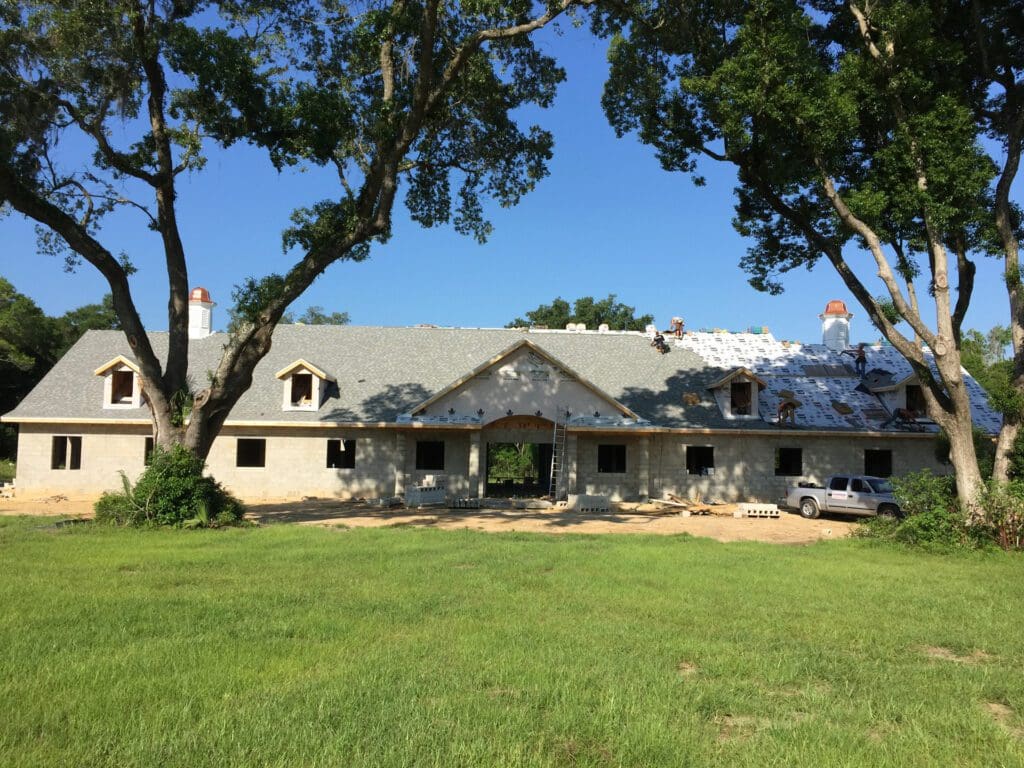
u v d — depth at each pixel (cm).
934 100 1891
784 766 486
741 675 697
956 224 1861
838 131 1830
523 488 3550
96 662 674
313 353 3459
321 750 488
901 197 1848
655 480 3056
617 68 2214
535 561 1360
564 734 532
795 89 1800
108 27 1788
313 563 1306
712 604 1014
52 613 870
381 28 1877
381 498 2944
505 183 2506
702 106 2145
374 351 3509
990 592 1182
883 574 1339
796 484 3003
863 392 3316
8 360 4541
